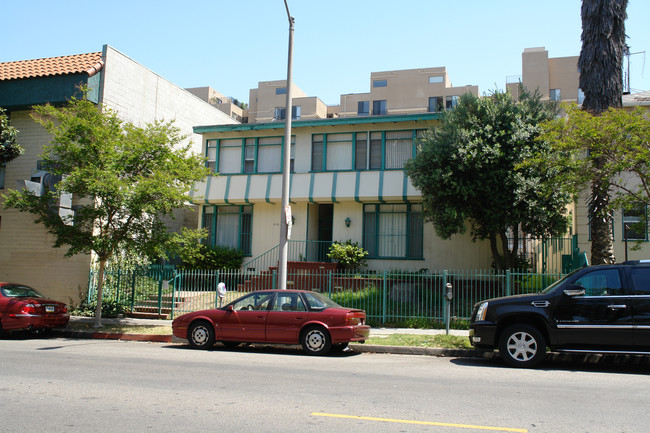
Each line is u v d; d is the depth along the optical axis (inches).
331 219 941.8
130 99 857.5
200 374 339.9
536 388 301.7
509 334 382.9
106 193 566.3
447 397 276.4
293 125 855.7
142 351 459.8
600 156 486.3
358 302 649.0
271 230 885.2
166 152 603.8
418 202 815.7
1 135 713.6
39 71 795.4
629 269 367.2
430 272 769.6
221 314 472.7
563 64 1910.7
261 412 243.1
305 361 409.4
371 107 2201.0
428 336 506.9
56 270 771.4
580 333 365.1
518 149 609.3
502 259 758.5
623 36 599.5
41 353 441.1
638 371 367.6
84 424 223.9
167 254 655.1
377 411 246.1
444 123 666.8
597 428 219.8
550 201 610.5
